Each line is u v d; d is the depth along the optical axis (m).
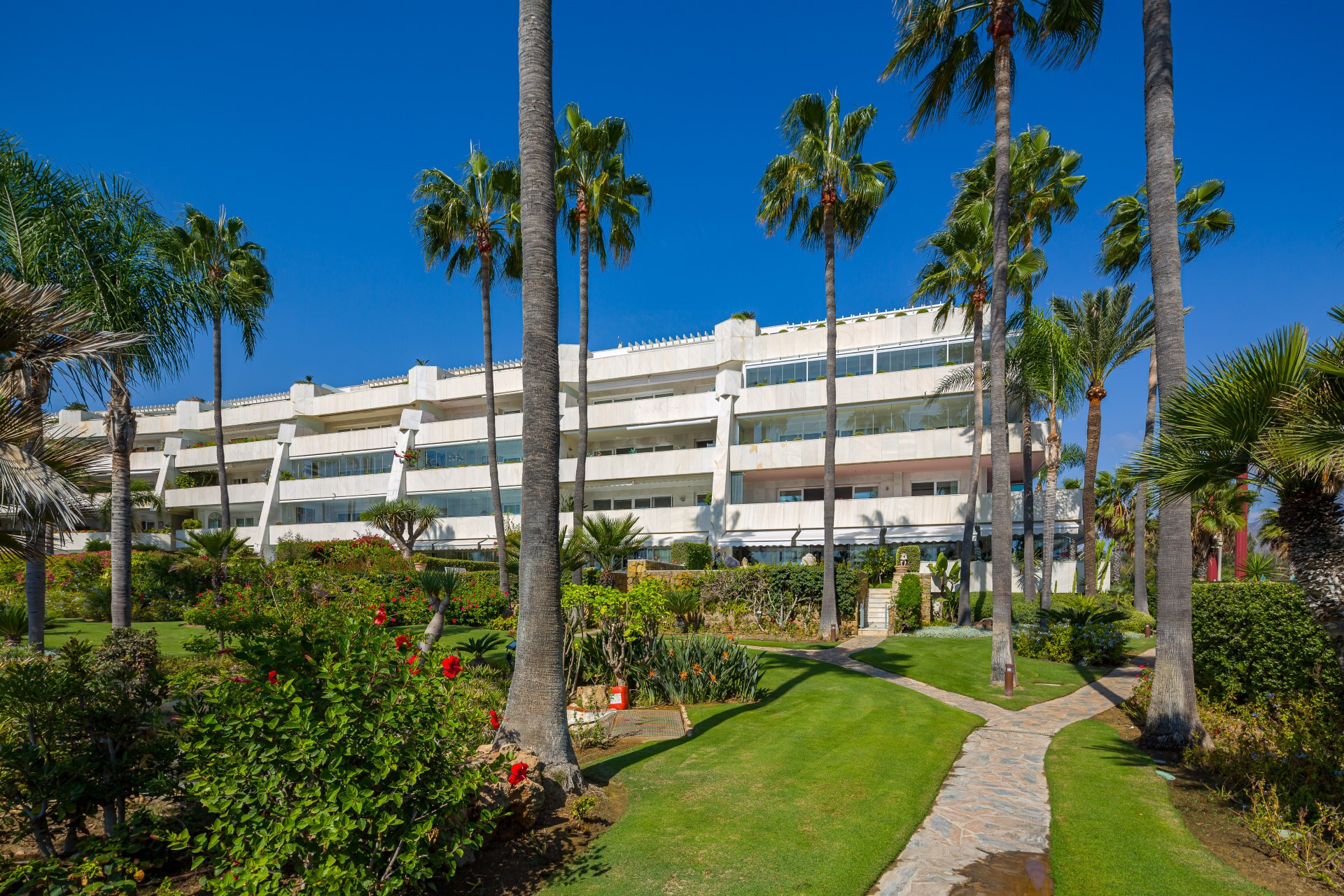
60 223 10.30
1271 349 6.21
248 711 4.04
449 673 5.08
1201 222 28.25
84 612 25.97
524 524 7.25
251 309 13.76
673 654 13.11
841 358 36.25
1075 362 26.45
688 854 5.79
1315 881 5.34
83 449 7.11
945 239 27.62
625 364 41.53
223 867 4.08
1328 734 7.48
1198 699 11.09
